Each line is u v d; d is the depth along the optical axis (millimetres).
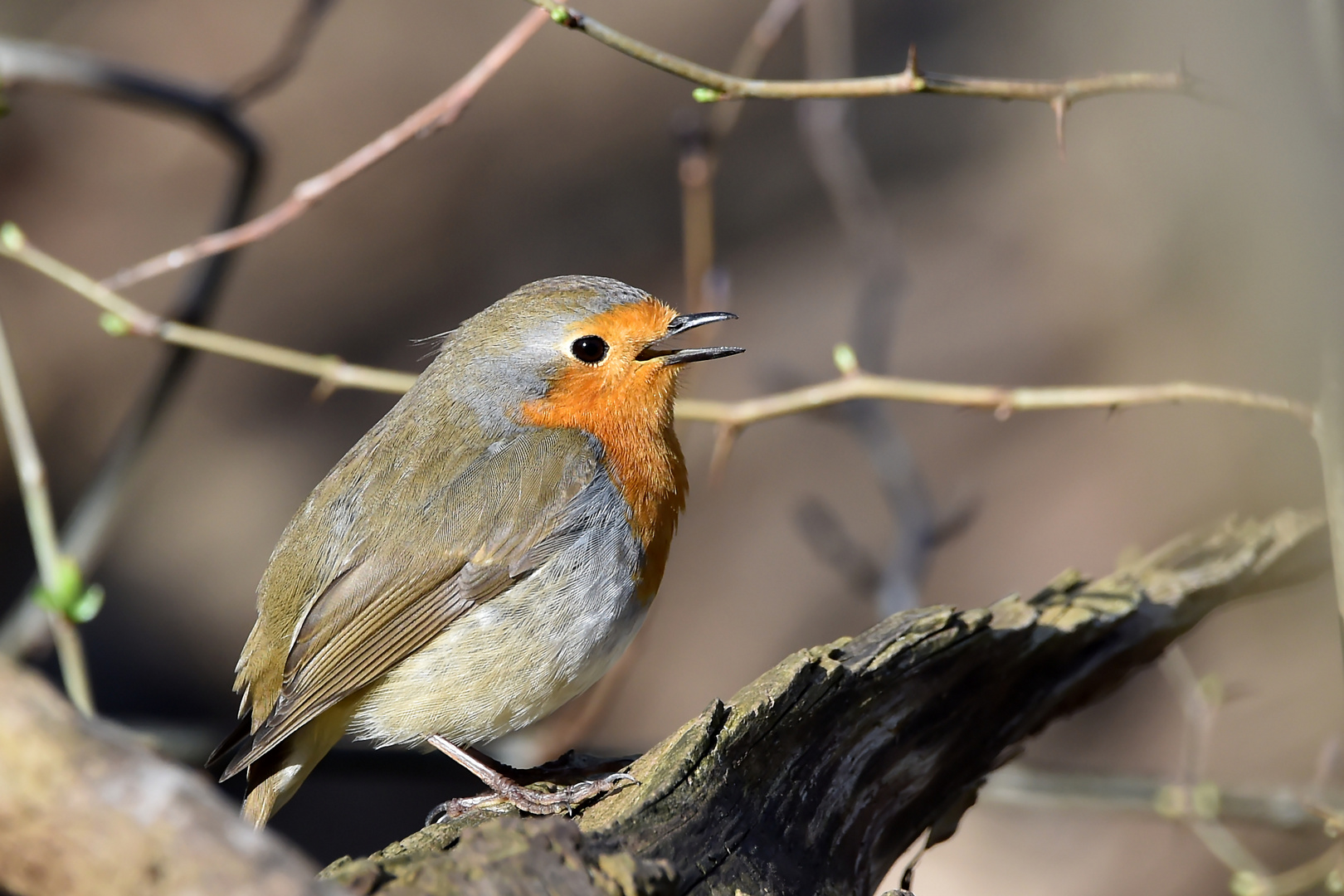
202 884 3586
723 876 5293
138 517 15297
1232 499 12383
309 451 15664
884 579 9312
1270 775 11359
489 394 7090
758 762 5629
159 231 16656
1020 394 7309
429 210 16953
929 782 6324
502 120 17469
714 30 17312
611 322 6965
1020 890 11789
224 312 16188
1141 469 13156
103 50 17422
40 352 16047
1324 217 5699
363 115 17344
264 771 6754
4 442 15664
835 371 14352
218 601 14914
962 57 16094
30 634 8766
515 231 16688
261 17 17891
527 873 4457
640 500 6898
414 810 13820
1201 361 12875
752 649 13703
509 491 6766
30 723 3598
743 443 14703
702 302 9375
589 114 17375
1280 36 5820
